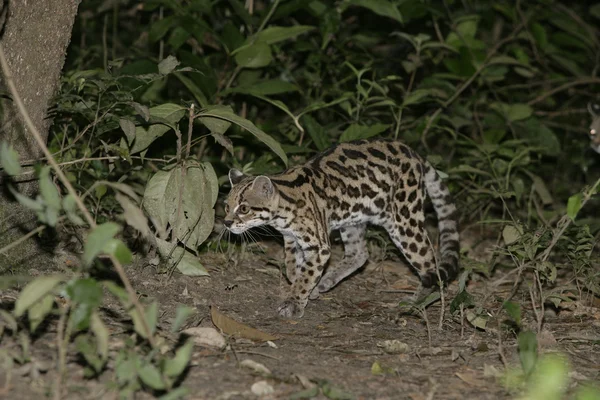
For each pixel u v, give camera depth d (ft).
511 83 60.23
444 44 45.60
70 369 21.94
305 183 32.48
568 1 65.31
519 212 48.70
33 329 20.94
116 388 20.31
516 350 27.61
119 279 30.73
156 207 30.78
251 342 26.94
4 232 28.94
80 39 54.44
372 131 38.55
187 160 31.60
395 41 51.24
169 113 32.12
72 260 30.99
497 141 49.83
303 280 31.78
